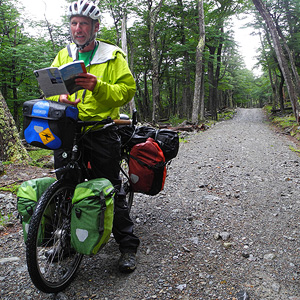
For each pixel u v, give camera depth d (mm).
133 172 2715
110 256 2660
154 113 20641
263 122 22422
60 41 21719
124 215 2469
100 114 2186
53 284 2029
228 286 2215
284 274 2369
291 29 23312
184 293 2131
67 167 2129
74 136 1999
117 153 2324
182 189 4727
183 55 25438
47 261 2346
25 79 19578
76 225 2004
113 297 2086
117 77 2174
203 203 4066
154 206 3963
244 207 3900
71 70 1772
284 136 12398
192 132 13984
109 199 2062
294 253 2689
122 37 15992
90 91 2051
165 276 2336
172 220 3484
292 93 15148
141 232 3158
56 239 2203
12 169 5305
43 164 5973
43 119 1854
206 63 23891
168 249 2777
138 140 2836
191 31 23844
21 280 2305
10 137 5711
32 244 1812
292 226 3270
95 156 2258
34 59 17750
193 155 7746
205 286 2215
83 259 2609
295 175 5492
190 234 3105
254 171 5871
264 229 3215
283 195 4332
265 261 2566
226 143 9961
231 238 3010
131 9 21984
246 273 2387
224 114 33750
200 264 2520
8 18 18828
